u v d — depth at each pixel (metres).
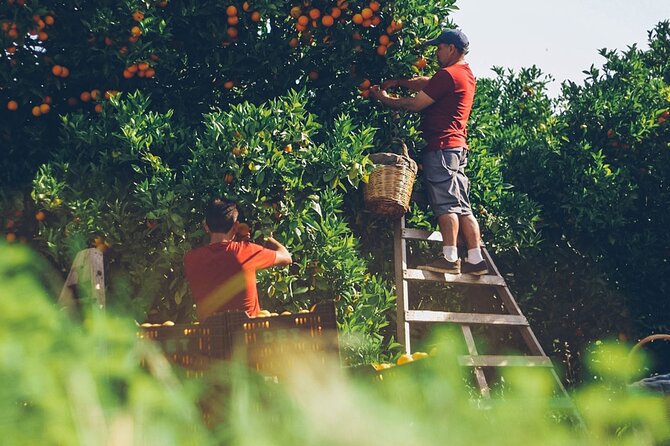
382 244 7.48
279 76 7.54
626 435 0.49
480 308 8.17
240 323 3.33
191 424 0.52
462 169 6.98
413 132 7.23
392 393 0.51
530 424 0.47
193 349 3.33
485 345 8.07
